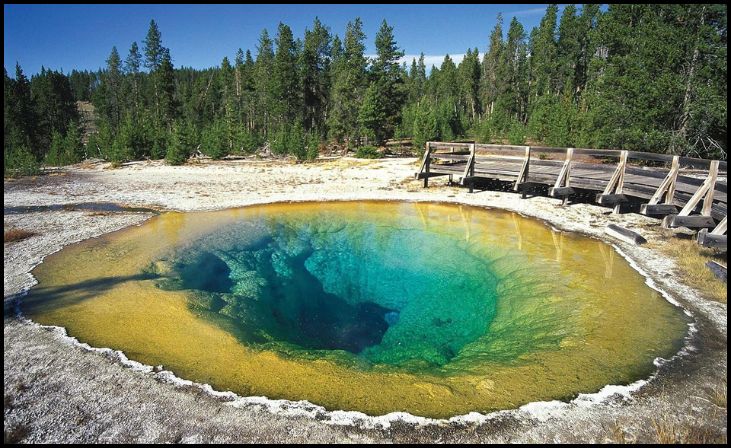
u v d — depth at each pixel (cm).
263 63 5709
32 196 2141
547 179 1794
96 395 612
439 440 530
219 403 598
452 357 808
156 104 6178
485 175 2031
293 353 755
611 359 700
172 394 616
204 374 669
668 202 1337
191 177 2755
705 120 2241
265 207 1911
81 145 4200
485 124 4525
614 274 1069
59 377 653
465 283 1174
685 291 945
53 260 1188
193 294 981
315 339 909
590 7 5753
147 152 3884
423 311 1059
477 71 7250
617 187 1527
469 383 655
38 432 536
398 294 1167
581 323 832
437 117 4391
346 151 4256
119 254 1248
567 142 3219
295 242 1505
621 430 538
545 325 855
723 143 2323
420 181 2433
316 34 6022
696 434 522
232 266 1244
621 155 1498
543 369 684
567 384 639
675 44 2270
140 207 1894
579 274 1081
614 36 3116
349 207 1911
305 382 653
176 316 863
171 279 1079
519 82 6725
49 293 966
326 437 534
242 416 571
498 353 771
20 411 575
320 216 1786
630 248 1244
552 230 1465
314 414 577
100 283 1027
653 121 2438
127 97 6938
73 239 1395
